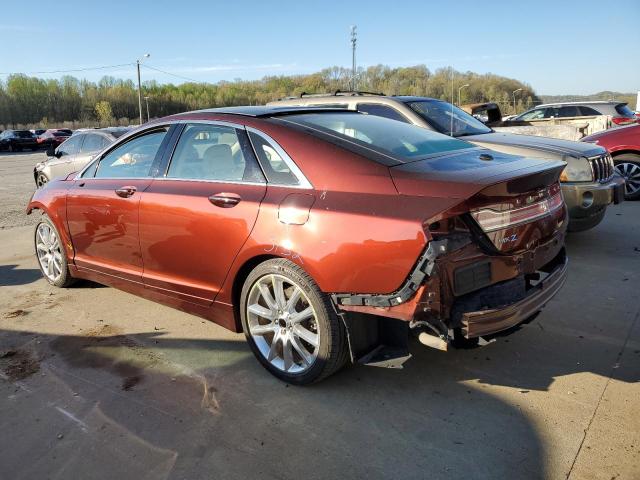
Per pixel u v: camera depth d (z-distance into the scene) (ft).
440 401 9.11
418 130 11.52
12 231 24.39
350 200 8.54
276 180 9.62
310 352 9.78
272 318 9.84
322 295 8.84
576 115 44.88
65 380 10.15
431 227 7.82
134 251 12.17
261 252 9.43
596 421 8.41
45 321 13.12
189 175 11.22
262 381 9.96
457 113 21.62
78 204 13.61
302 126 10.12
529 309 8.71
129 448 8.07
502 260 8.61
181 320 13.05
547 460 7.54
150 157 12.23
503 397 9.18
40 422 8.79
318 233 8.63
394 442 8.05
